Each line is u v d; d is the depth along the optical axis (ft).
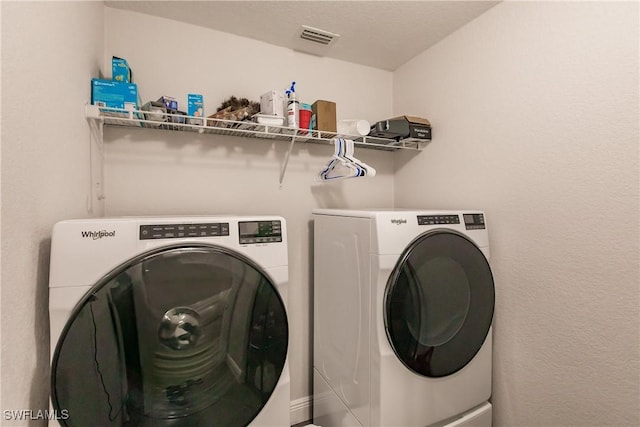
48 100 2.62
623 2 3.37
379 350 3.71
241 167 5.69
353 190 6.78
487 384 4.51
